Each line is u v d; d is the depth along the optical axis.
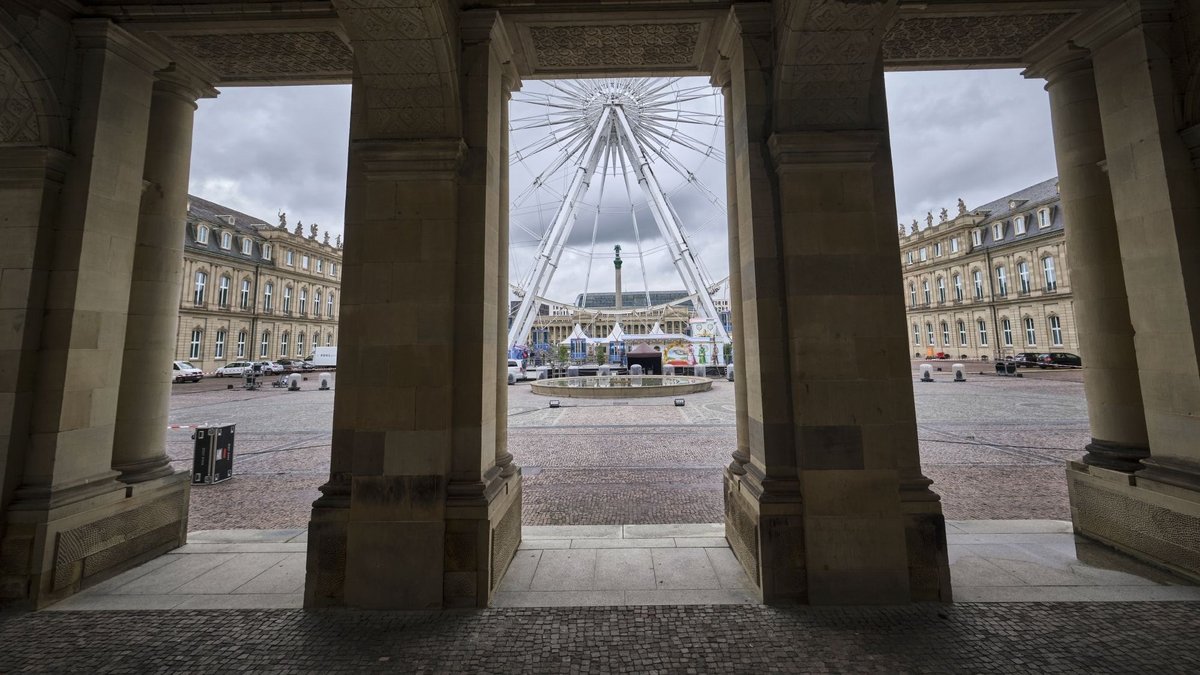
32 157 4.55
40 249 4.57
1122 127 5.11
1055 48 5.86
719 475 8.99
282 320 56.59
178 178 5.97
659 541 5.63
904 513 4.33
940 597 4.21
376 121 4.65
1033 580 4.52
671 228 36.84
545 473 9.24
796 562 4.21
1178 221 4.66
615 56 5.87
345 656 3.47
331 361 53.59
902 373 4.57
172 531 5.57
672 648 3.51
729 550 5.34
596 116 36.53
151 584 4.68
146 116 5.46
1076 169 5.95
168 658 3.45
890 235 4.69
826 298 4.44
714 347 36.28
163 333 5.76
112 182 5.02
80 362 4.70
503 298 5.60
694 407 19.09
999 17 5.36
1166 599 4.09
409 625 3.90
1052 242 46.81
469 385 4.56
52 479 4.43
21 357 4.42
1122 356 5.50
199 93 6.23
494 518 4.45
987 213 55.56
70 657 3.47
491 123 4.99
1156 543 4.76
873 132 4.51
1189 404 4.57
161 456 5.70
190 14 5.02
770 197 4.72
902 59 6.20
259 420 17.12
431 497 4.28
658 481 8.62
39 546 4.25
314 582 4.29
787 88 4.57
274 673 3.27
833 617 3.93
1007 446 11.18
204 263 48.28
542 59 5.90
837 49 4.34
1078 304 5.98
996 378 31.25
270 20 5.06
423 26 4.11
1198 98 4.68
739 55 5.05
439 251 4.52
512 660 3.39
